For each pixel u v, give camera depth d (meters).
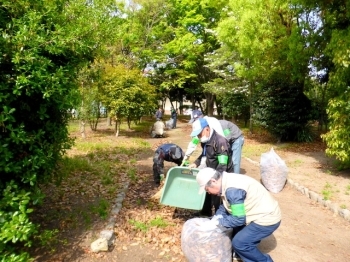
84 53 4.19
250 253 3.48
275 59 12.61
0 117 2.90
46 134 4.07
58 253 3.90
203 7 21.78
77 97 4.17
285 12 12.02
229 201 3.31
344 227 5.01
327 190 6.45
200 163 5.19
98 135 15.50
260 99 13.51
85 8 5.25
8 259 2.87
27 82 3.03
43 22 3.76
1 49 2.98
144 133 17.48
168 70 24.56
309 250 4.26
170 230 4.64
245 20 11.89
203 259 3.36
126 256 3.93
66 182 6.71
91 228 4.55
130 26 19.62
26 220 2.88
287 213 5.53
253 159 9.89
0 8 3.24
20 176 3.42
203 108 38.19
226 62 18.05
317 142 13.09
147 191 6.44
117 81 14.70
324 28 10.52
